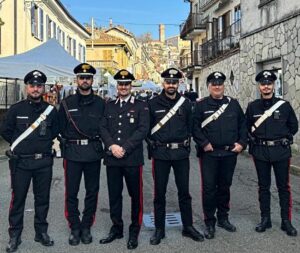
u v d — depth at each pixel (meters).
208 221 5.60
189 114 5.46
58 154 6.38
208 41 27.72
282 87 13.44
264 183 5.82
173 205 7.18
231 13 25.45
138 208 5.30
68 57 15.91
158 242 5.30
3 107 19.00
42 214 5.34
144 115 5.22
